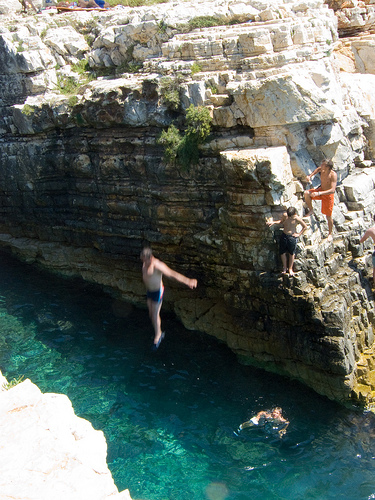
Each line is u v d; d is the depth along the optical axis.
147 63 15.78
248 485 10.15
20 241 20.78
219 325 14.70
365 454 10.85
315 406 12.33
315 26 13.68
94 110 15.67
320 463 10.64
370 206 14.27
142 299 17.06
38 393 8.05
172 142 14.23
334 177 12.47
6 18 21.83
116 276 17.75
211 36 14.03
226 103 13.40
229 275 13.98
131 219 16.58
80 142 16.94
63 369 13.96
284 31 12.86
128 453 11.04
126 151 15.91
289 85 12.04
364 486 10.04
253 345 13.77
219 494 9.95
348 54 19.50
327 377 12.38
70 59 18.61
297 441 11.27
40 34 18.78
